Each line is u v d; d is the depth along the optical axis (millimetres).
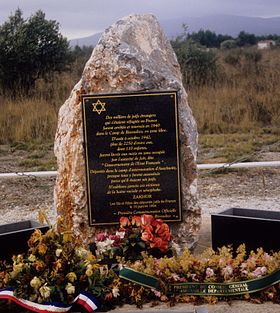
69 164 3311
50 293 2506
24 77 10953
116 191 3266
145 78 3207
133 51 3229
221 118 8984
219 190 5941
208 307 2570
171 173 3246
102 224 3279
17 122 8891
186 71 10648
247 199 5527
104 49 3258
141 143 3230
